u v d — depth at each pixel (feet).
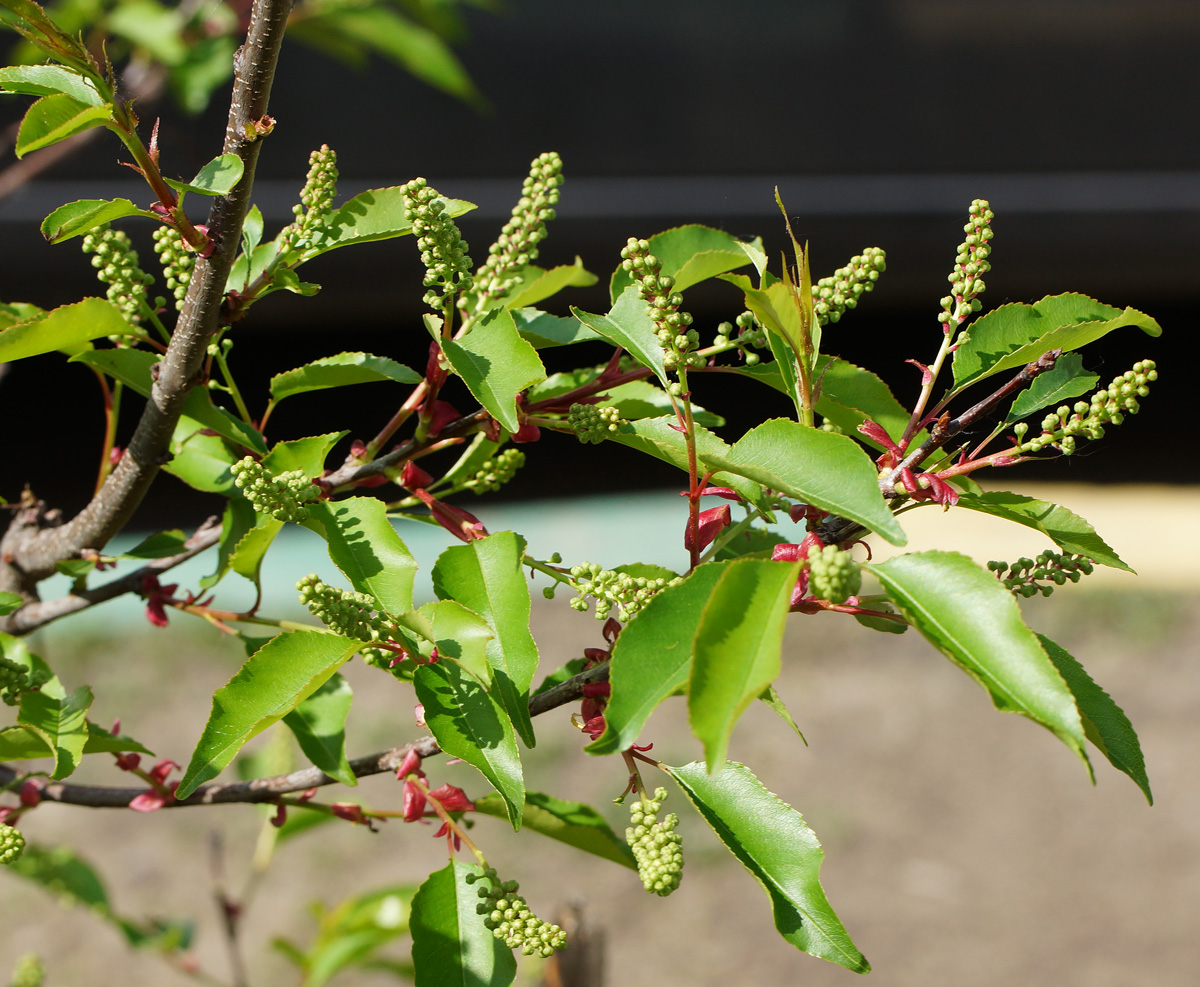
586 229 21.90
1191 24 21.94
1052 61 22.06
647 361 4.81
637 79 21.79
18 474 21.97
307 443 5.31
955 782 19.58
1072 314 4.86
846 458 3.98
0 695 4.94
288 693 4.34
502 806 5.34
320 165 4.93
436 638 4.25
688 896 17.33
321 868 17.52
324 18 11.37
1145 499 23.86
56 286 20.94
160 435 5.41
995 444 15.48
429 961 4.67
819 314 4.94
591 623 22.70
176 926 8.93
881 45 21.97
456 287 4.91
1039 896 17.28
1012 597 3.72
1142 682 21.06
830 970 16.08
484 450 6.06
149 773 5.64
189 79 10.69
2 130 20.06
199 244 4.57
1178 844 18.15
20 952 15.80
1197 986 15.48
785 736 20.67
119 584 6.23
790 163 22.13
